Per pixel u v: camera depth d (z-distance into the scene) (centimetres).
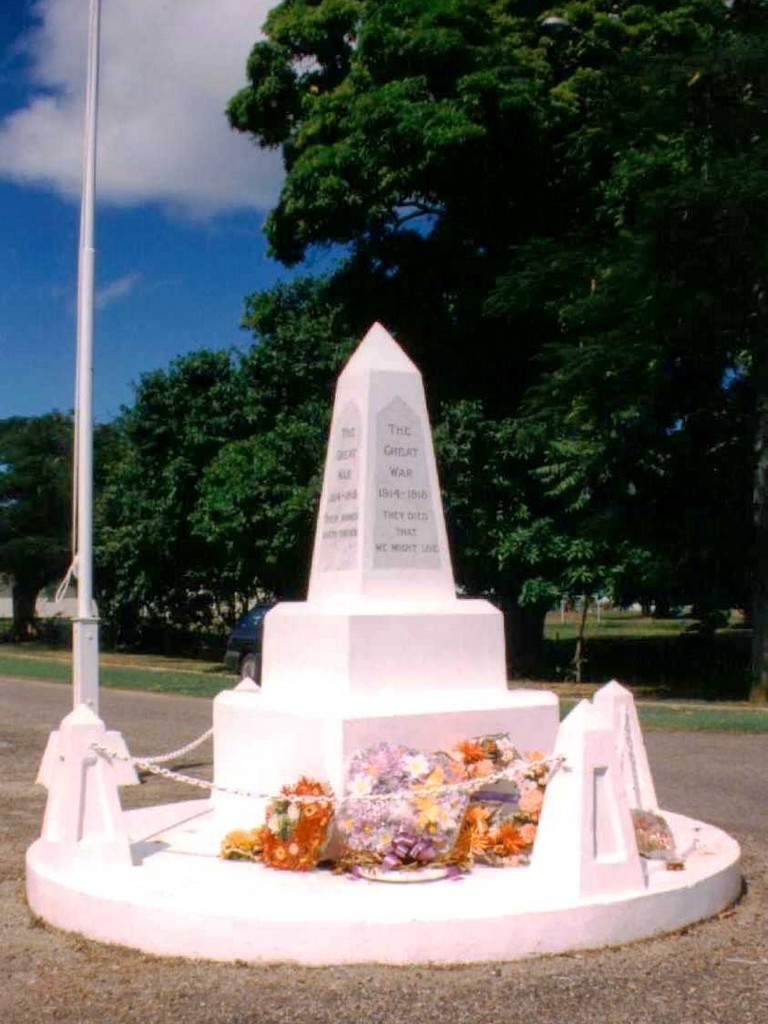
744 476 2422
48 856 743
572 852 675
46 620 5416
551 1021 543
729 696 2438
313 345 3231
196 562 3847
